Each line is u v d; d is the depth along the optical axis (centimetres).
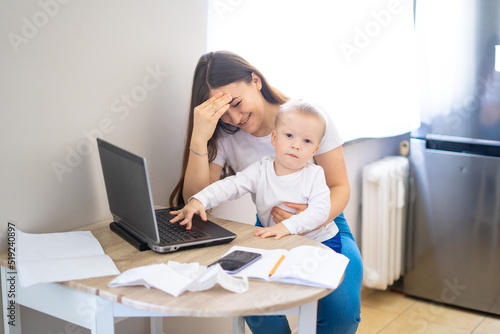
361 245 271
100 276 110
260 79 159
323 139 158
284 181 147
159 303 98
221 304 98
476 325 241
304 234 153
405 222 274
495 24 232
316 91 213
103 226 143
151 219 118
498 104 237
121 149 122
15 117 124
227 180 149
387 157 270
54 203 136
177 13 159
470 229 251
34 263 113
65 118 134
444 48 245
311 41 207
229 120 158
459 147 250
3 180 124
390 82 244
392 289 283
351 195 255
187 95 168
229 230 142
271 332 161
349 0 219
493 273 248
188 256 122
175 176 170
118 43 143
